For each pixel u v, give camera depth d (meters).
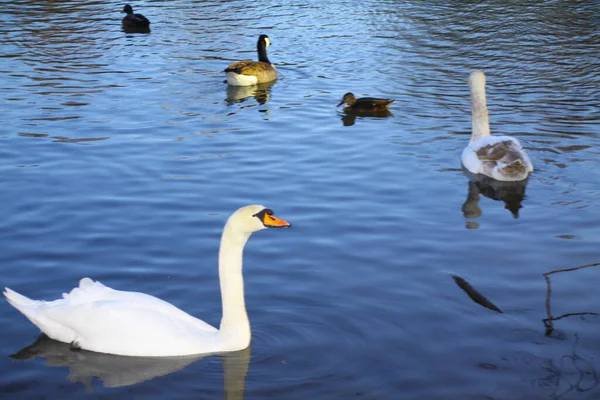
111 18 30.47
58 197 13.25
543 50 25.05
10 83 21.00
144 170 14.68
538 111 18.62
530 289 10.14
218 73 22.73
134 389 8.03
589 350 8.70
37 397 7.88
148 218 12.41
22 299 8.99
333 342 8.93
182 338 8.61
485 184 14.23
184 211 12.73
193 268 10.67
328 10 31.77
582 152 15.80
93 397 7.89
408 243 11.58
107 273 10.50
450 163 15.38
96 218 12.38
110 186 13.82
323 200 13.32
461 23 29.22
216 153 15.80
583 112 18.45
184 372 8.33
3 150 15.72
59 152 15.63
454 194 13.74
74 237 11.64
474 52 24.91
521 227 12.21
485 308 9.66
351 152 15.98
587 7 32.16
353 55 24.77
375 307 9.68
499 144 14.80
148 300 8.90
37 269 10.60
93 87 20.81
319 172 14.74
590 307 9.67
